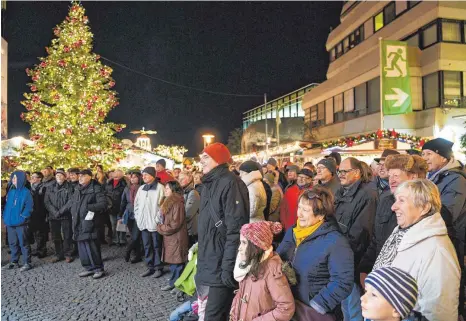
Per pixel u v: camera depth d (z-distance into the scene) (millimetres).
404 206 2705
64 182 8938
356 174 4133
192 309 4781
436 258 2488
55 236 8984
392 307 1794
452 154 3949
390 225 3656
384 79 20266
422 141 12492
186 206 7203
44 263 8805
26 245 8234
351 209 4074
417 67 23312
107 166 18062
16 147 17656
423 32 23781
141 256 8891
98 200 7578
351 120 27828
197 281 3988
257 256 3018
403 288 1809
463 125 21094
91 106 17578
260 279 2990
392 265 2646
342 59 33906
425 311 2463
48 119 17344
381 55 20359
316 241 3070
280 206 7012
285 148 24484
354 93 27641
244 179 5887
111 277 7535
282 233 6375
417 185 2701
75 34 17766
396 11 26766
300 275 3064
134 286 6922
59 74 17641
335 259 2957
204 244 3926
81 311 5727
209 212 3920
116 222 10672
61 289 6812
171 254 6473
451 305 2447
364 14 30406
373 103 25234
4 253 9828
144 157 23484
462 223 3629
